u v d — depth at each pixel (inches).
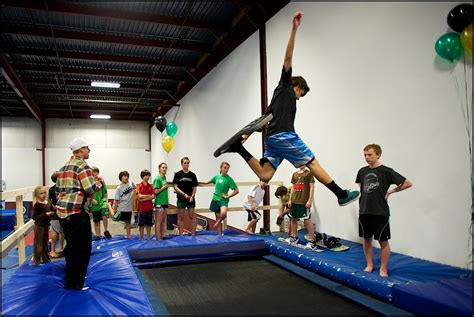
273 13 245.3
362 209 126.2
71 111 565.0
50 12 268.8
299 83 104.5
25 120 582.2
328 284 134.8
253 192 228.1
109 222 412.8
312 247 167.8
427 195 140.4
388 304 112.7
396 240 155.2
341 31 184.1
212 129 361.1
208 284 144.7
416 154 144.3
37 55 340.5
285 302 122.1
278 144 97.3
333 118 191.0
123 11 264.1
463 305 93.8
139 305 107.7
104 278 131.2
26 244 259.8
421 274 123.4
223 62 332.5
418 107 143.0
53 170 588.7
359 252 157.8
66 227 121.0
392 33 154.2
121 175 217.6
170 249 185.3
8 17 275.9
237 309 116.4
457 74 127.9
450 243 132.3
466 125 125.3
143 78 433.1
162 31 309.6
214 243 191.3
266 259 184.5
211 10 274.5
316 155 205.3
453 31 129.0
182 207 217.9
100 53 356.8
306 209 175.6
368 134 167.9
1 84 423.5
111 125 631.2
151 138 648.4
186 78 436.8
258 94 266.5
